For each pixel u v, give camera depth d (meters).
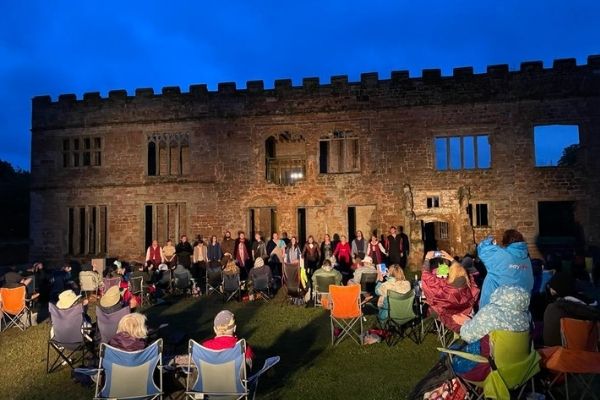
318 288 11.51
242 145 21.44
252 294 13.48
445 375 4.95
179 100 21.97
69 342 7.31
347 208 20.53
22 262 24.44
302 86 21.08
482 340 4.81
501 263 6.07
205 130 21.70
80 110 22.72
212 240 17.45
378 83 20.45
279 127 21.19
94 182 22.36
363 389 6.33
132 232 21.89
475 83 19.69
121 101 22.41
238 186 21.33
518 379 4.50
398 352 7.95
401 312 8.37
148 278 14.21
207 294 14.17
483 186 19.47
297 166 25.23
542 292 8.63
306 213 20.88
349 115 20.64
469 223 18.80
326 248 16.52
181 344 8.81
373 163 20.38
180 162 22.14
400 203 20.02
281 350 8.34
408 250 19.41
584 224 18.59
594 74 18.73
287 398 6.14
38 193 22.81
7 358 8.45
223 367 5.26
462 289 7.33
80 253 22.48
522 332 4.53
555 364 4.90
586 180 18.67
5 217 32.69
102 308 7.29
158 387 5.79
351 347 8.33
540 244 18.86
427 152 19.94
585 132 18.70
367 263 12.99
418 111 20.08
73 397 6.45
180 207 22.73
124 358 5.31
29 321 10.98
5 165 40.56
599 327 5.25
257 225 23.34
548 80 19.09
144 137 22.14
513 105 19.34
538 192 19.03
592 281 14.00
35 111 23.11
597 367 4.82
